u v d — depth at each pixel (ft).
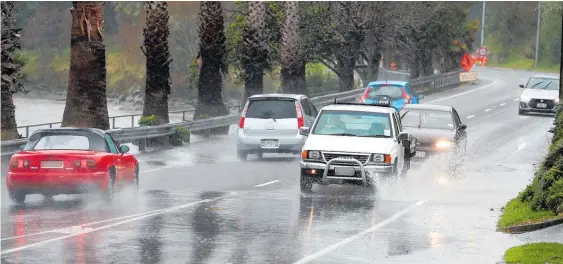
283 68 399.03
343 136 169.99
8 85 232.94
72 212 141.38
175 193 168.55
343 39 479.00
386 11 499.92
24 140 208.23
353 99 447.83
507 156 250.57
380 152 164.35
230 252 108.88
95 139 152.97
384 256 108.06
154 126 272.92
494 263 104.73
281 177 197.67
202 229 125.80
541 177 144.66
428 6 562.25
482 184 189.47
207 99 347.15
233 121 330.13
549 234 122.52
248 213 142.10
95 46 251.39
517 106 444.55
